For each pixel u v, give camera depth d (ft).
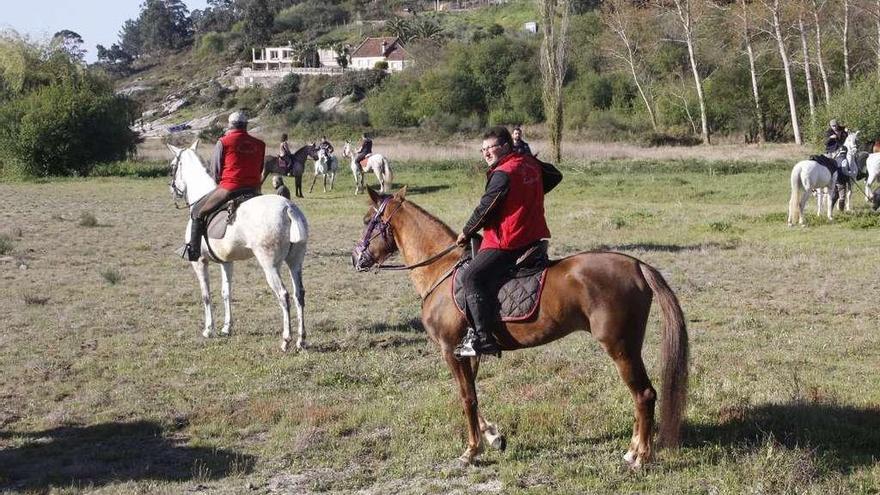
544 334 21.50
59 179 137.39
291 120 275.80
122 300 45.65
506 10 416.26
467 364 22.75
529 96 253.24
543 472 22.00
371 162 107.14
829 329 36.99
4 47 154.51
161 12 592.19
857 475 20.80
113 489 21.81
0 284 49.90
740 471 21.13
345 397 29.14
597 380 29.40
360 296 46.55
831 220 72.49
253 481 22.30
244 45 471.62
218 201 35.63
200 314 42.60
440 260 23.31
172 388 30.45
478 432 22.85
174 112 388.16
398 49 373.61
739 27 195.72
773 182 102.78
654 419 23.71
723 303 42.39
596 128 215.92
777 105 196.85
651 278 21.07
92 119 143.33
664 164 127.65
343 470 22.98
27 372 32.30
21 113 141.49
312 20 485.97
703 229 69.31
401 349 35.01
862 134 119.75
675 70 226.38
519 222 21.56
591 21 268.82
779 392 27.14
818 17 172.55
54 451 24.94
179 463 23.88
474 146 173.99
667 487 20.61
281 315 42.04
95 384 30.94
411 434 25.16
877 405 25.57
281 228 34.30
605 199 96.73
